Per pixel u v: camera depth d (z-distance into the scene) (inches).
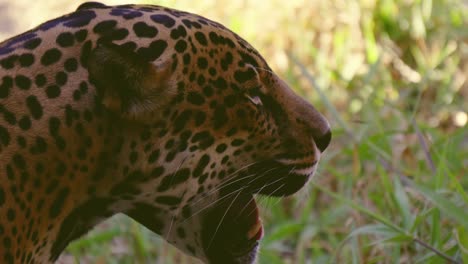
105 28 245.3
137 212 264.4
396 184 356.8
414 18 597.3
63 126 239.9
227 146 262.2
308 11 602.2
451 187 384.8
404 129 458.9
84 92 241.1
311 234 405.1
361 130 439.5
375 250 366.3
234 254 283.0
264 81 267.4
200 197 264.7
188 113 251.4
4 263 236.5
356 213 363.3
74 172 243.8
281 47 585.0
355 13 603.5
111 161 247.0
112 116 242.7
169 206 262.2
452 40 585.6
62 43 243.3
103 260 406.6
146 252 406.3
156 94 243.1
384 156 379.9
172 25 249.6
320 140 279.1
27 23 681.6
